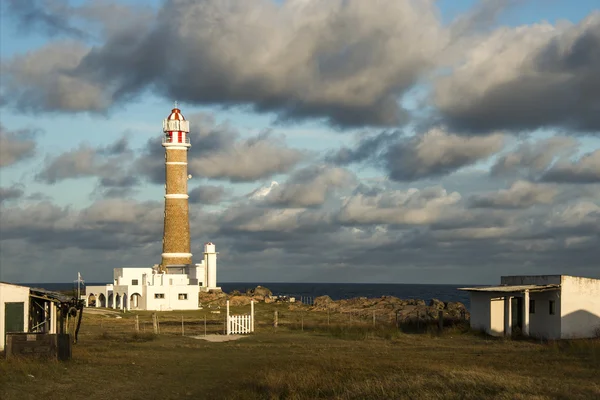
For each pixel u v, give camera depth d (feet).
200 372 122.31
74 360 128.67
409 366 123.65
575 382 103.35
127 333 222.69
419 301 388.16
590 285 195.62
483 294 208.64
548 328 196.54
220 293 477.36
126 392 99.14
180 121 474.08
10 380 101.50
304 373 112.37
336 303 402.72
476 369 117.08
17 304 150.20
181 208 470.80
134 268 427.33
